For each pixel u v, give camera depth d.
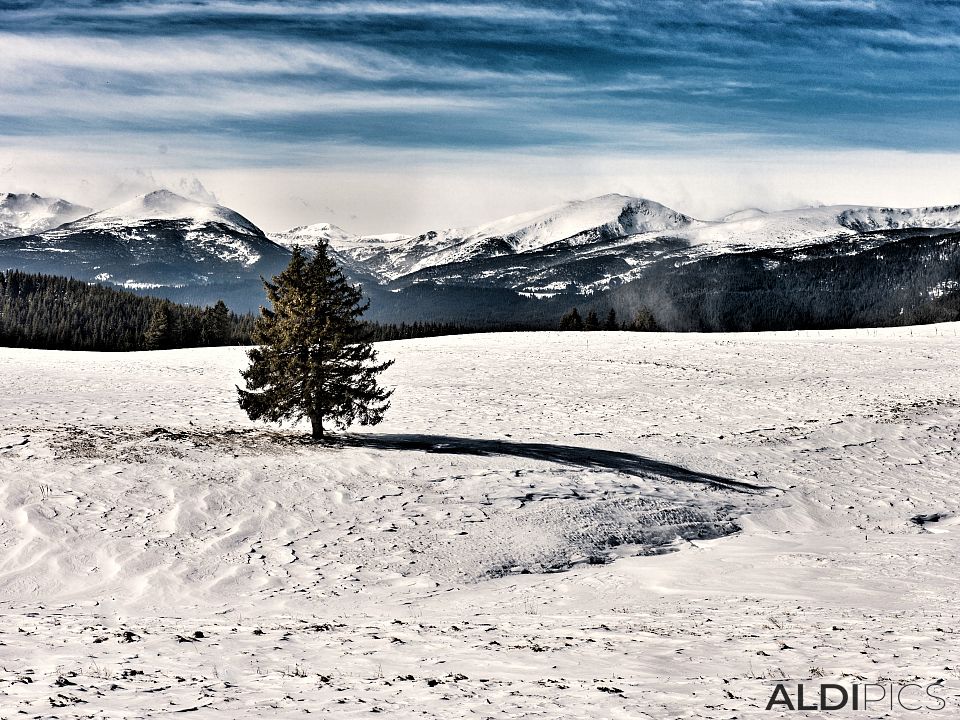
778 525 30.66
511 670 12.31
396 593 21.78
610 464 35.41
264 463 31.84
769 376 58.97
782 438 42.62
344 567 23.39
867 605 19.19
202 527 25.72
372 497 29.00
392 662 12.94
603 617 18.16
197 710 9.77
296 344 36.44
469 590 22.25
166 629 16.48
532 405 50.78
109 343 181.25
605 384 57.12
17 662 12.66
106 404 47.16
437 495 29.53
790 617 17.42
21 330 186.25
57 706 9.86
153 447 33.53
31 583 21.88
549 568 24.50
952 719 9.34
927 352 67.62
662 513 29.94
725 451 39.75
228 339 145.25
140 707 9.88
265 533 25.67
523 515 28.11
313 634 15.70
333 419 40.81
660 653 13.43
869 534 29.33
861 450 41.12
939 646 13.53
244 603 20.84
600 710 9.83
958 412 48.19
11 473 28.72
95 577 22.34
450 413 47.97
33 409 43.94
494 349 73.62
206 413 45.59
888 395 52.44
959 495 35.38
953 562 24.19
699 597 20.80
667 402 51.66
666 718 9.45
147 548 23.97
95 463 30.42
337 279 36.97
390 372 62.34
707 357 67.25
